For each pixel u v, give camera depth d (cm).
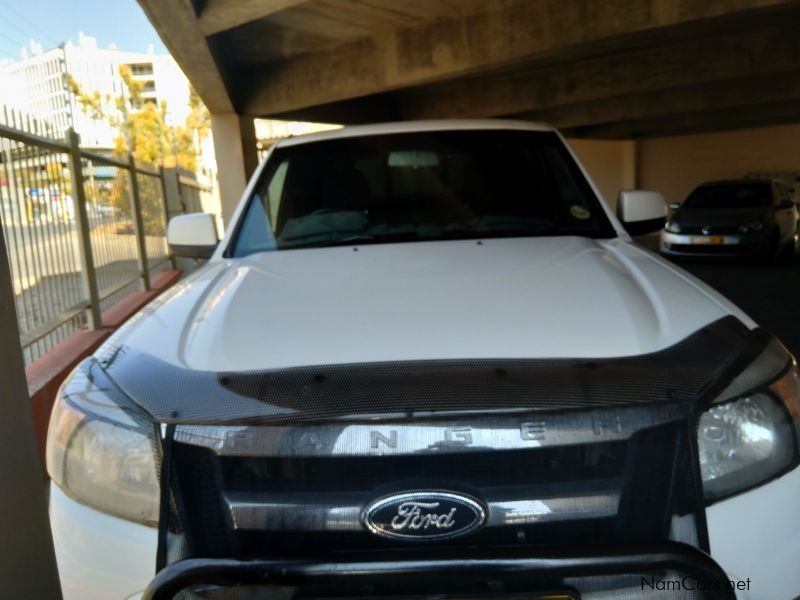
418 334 175
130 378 172
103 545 159
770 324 674
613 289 204
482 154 336
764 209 1209
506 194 321
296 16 915
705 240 1188
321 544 148
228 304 210
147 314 217
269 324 189
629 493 149
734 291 908
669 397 152
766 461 159
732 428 157
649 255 257
